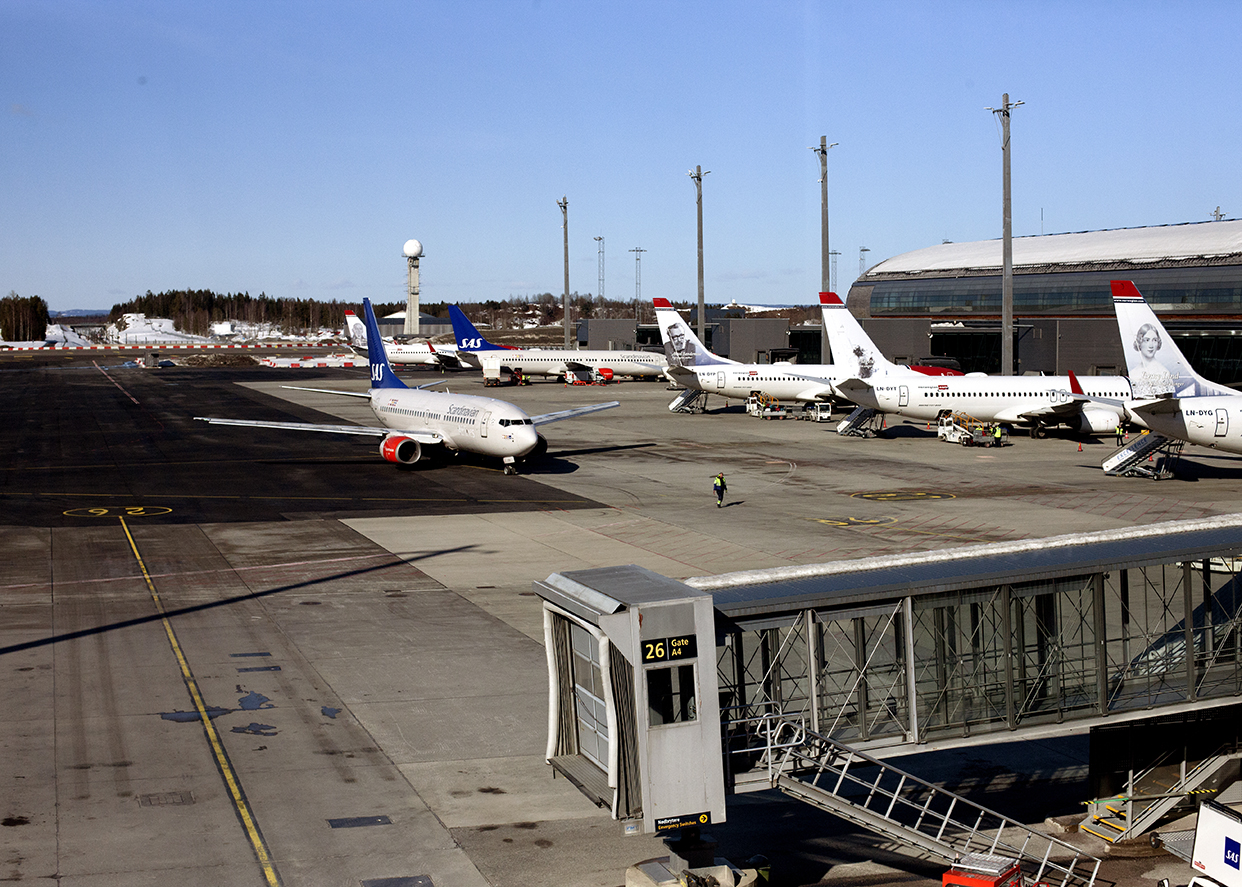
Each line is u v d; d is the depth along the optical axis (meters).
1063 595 21.98
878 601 20.47
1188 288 118.06
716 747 18.28
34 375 195.62
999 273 143.00
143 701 29.19
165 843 21.08
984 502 61.12
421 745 26.61
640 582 19.62
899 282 159.62
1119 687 22.67
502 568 45.72
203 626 36.62
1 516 57.06
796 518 56.72
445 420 76.19
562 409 120.69
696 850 19.47
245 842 21.27
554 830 22.19
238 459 81.06
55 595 40.44
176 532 53.19
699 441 92.38
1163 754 23.62
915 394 91.12
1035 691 21.70
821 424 106.31
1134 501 60.88
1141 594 23.55
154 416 114.88
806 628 19.86
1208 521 27.16
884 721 20.73
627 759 18.22
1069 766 26.80
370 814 22.72
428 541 51.25
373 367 91.50
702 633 18.22
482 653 34.06
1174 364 64.81
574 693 20.84
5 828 21.52
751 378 111.75
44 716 27.91
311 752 26.00
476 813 22.92
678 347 116.81
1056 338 129.25
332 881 19.83
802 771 19.88
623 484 69.06
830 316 93.94
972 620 21.27
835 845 22.42
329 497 63.97
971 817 23.77
